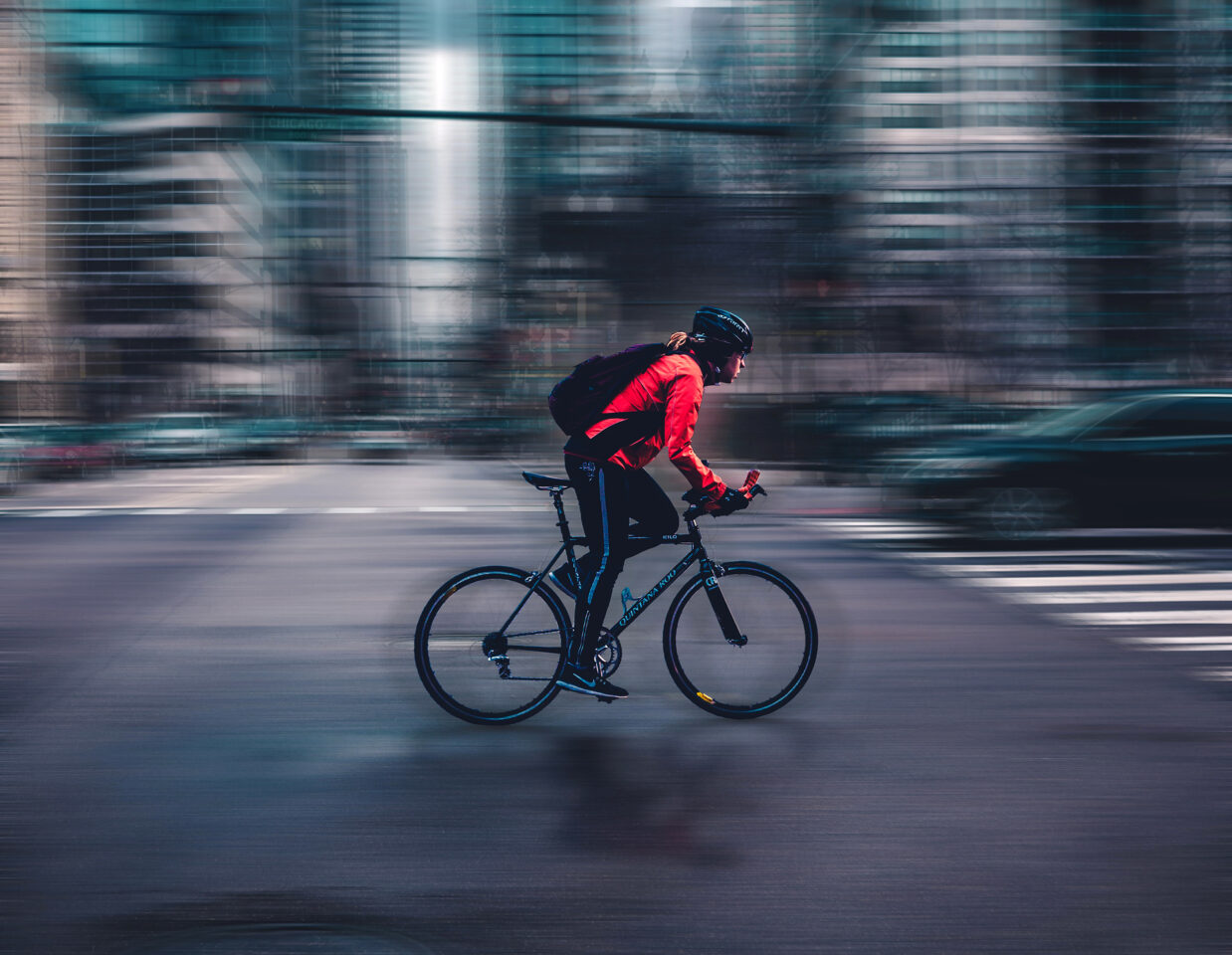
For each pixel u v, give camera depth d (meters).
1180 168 54.25
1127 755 6.18
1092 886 4.51
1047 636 9.36
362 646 9.05
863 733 6.61
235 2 74.25
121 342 77.25
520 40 63.94
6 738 6.50
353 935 4.11
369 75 81.88
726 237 39.69
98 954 3.98
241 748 6.32
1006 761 6.07
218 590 11.91
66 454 36.03
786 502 22.53
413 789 5.65
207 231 79.62
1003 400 47.16
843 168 40.25
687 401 6.54
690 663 6.92
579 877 4.61
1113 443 14.94
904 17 61.22
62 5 73.44
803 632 6.94
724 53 45.41
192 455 44.75
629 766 6.01
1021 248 51.78
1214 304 52.97
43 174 75.19
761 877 4.60
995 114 61.09
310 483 31.03
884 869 4.68
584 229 49.31
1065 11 61.03
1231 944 4.04
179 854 4.85
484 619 6.80
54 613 10.53
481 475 35.34
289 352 76.06
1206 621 9.98
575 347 53.03
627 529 6.68
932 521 15.26
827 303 38.38
